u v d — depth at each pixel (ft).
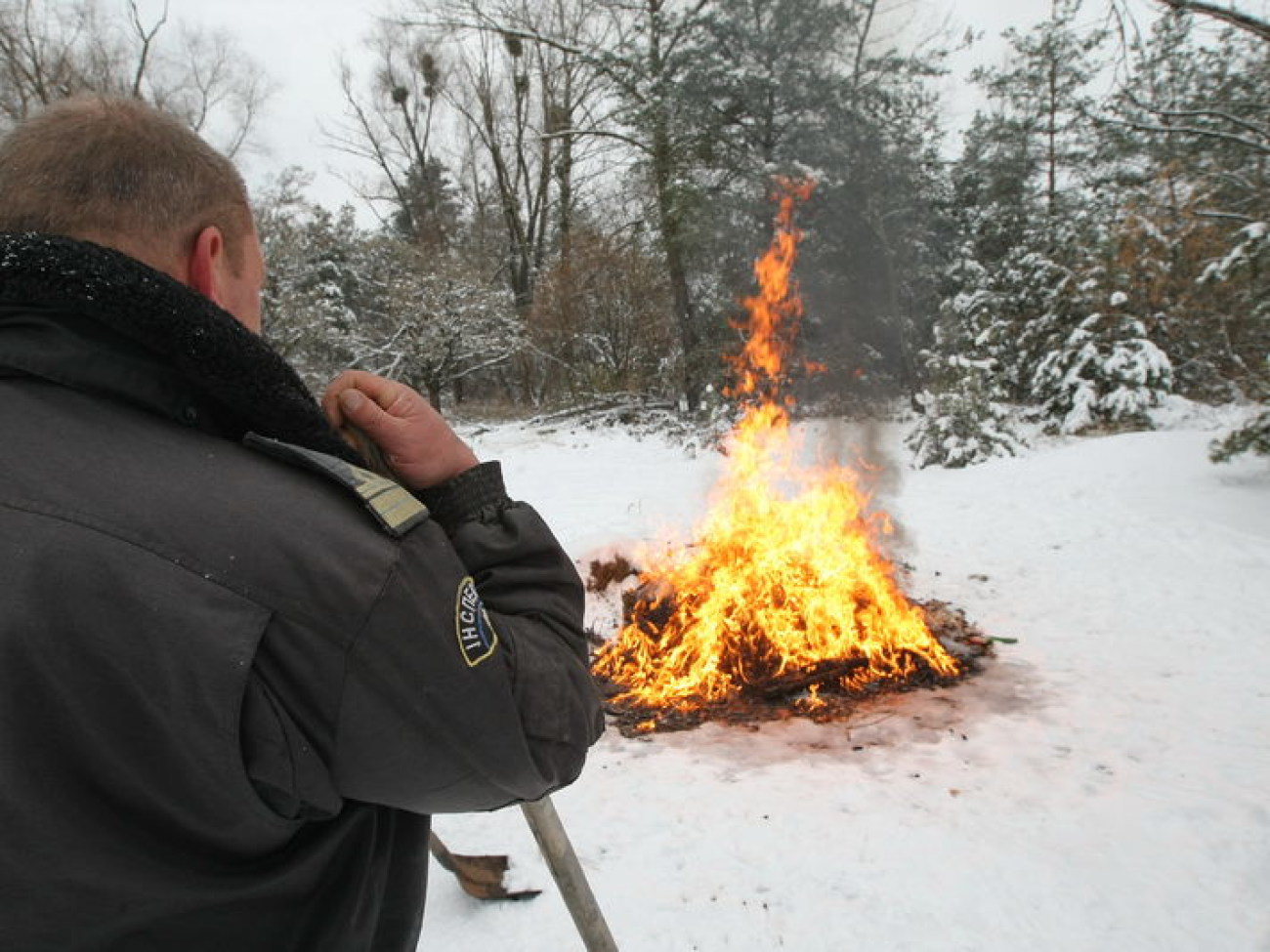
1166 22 23.22
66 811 2.13
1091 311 47.14
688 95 45.85
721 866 9.50
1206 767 11.09
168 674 2.17
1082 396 45.01
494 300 57.26
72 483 2.25
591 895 4.71
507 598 3.21
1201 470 27.66
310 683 2.39
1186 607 17.12
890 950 8.16
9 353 2.37
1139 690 13.55
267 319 51.88
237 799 2.32
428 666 2.54
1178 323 44.75
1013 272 53.83
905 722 12.85
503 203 81.56
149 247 2.69
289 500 2.50
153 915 2.35
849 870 9.32
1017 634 16.46
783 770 11.55
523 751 2.82
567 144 73.87
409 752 2.58
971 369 39.22
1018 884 8.97
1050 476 29.78
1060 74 58.34
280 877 2.56
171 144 2.77
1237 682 13.69
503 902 8.80
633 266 58.03
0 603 2.06
